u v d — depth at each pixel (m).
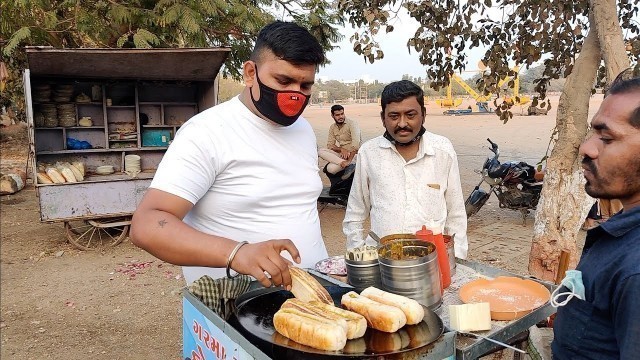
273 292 1.62
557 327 1.43
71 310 4.57
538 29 4.02
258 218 1.84
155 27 7.30
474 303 1.46
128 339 4.01
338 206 8.61
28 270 5.65
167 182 1.54
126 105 7.41
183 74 6.82
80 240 6.65
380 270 1.63
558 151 3.67
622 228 1.23
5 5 7.18
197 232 1.39
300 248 1.93
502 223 7.04
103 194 6.14
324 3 7.84
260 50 1.74
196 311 1.51
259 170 1.80
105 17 7.07
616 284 1.19
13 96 12.13
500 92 4.98
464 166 12.27
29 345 3.92
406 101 2.48
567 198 3.60
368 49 4.47
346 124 8.38
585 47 3.60
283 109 1.74
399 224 2.61
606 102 1.25
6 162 14.13
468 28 4.63
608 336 1.25
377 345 1.24
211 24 7.92
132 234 1.45
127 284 5.18
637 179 1.22
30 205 9.10
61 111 7.09
